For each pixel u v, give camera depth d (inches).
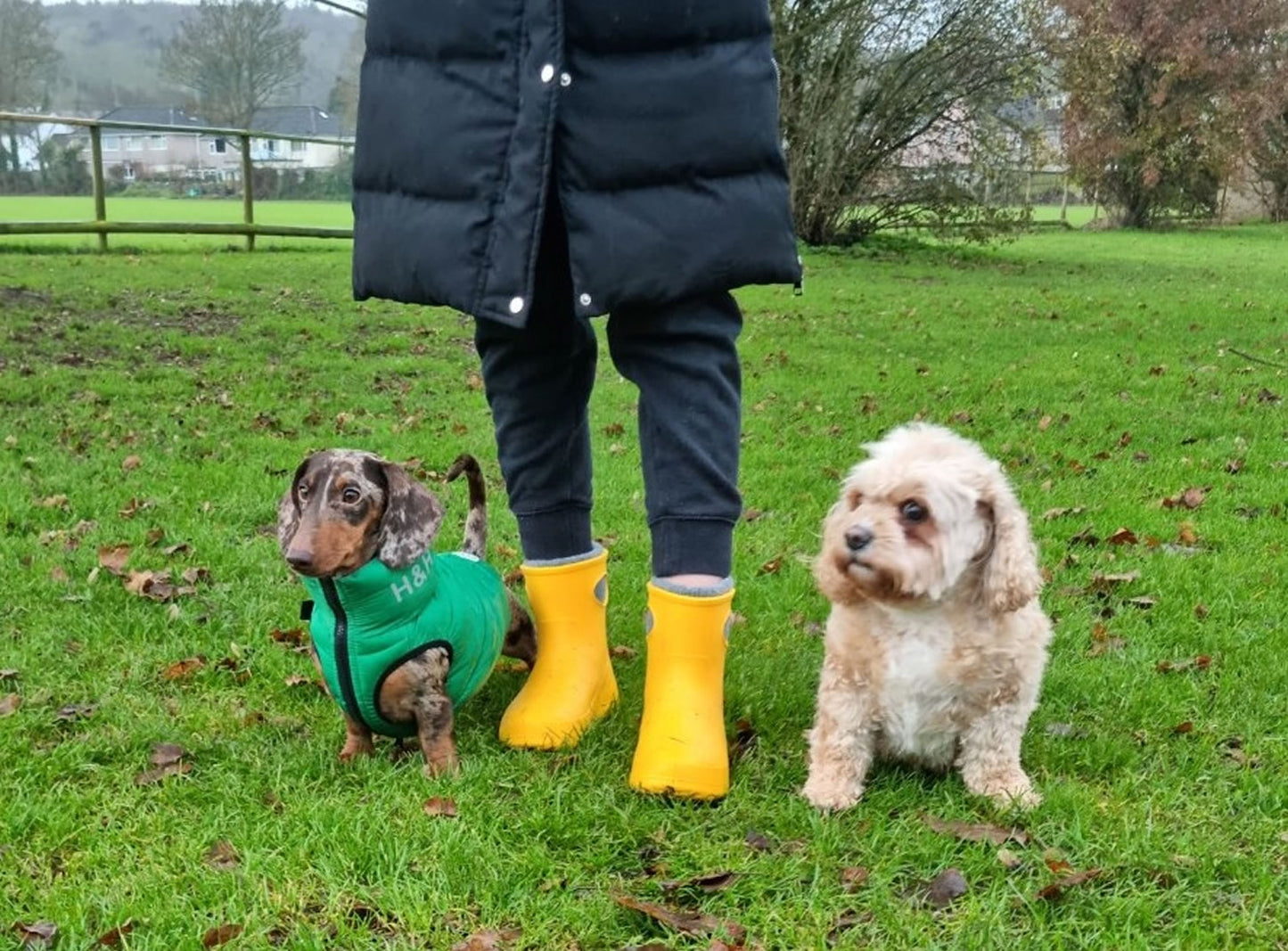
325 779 56.4
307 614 56.9
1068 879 49.6
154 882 49.1
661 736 55.8
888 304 239.3
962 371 161.2
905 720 55.7
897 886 50.3
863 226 394.6
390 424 125.0
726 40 52.0
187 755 58.6
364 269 56.8
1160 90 547.5
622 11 50.9
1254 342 188.2
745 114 51.9
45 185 390.6
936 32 357.1
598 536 88.6
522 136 51.3
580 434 60.9
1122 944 47.0
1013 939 47.2
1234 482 105.2
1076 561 85.4
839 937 47.5
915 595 53.7
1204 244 458.9
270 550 83.9
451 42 52.6
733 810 54.6
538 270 55.4
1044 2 371.6
